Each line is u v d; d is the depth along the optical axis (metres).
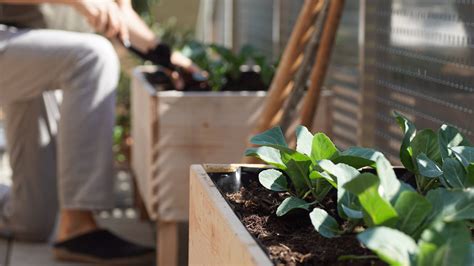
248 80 3.47
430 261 1.03
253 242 1.19
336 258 1.23
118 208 4.02
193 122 2.90
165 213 2.96
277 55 3.98
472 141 2.12
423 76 2.39
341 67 3.16
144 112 3.15
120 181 4.55
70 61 3.02
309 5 2.25
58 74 3.05
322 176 1.40
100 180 3.10
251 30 4.59
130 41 3.17
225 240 1.30
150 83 3.44
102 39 3.09
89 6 2.95
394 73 2.60
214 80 3.29
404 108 2.54
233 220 1.29
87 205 3.11
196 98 2.89
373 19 2.74
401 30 2.54
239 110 2.90
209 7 5.73
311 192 1.53
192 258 1.63
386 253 1.05
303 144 1.52
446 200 1.22
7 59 3.02
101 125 3.08
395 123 2.60
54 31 3.07
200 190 1.53
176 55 3.27
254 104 2.89
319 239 1.31
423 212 1.19
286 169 1.54
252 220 1.44
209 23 5.75
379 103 2.74
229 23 5.16
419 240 1.17
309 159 1.48
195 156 2.92
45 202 3.51
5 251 3.38
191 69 3.28
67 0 2.96
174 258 3.02
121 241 3.23
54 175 3.55
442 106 2.28
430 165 1.44
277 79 2.28
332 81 3.29
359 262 1.22
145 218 3.80
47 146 3.50
